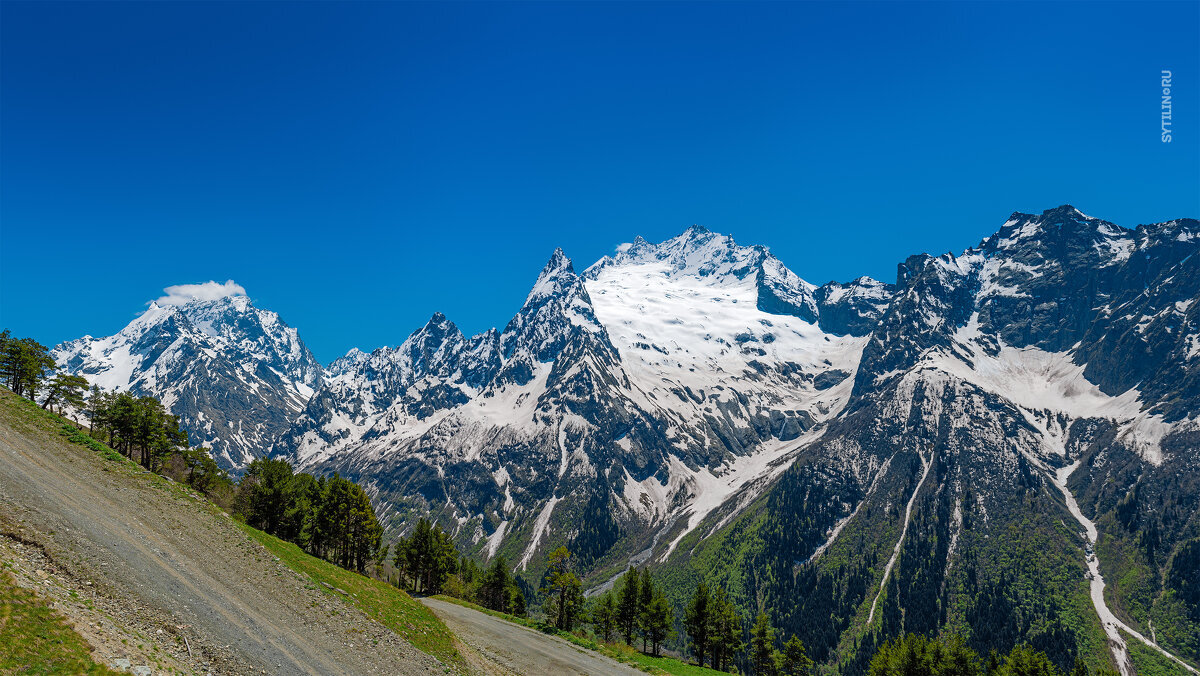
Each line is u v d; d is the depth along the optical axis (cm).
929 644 12862
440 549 15912
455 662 6512
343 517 12606
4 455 6256
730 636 13650
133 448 14325
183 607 4959
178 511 6769
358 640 5841
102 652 3866
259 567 6353
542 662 7881
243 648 4803
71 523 5391
